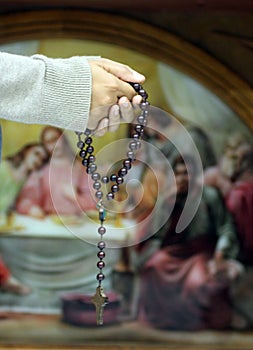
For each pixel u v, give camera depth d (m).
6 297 6.86
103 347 6.80
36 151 6.89
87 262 6.87
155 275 6.85
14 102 1.50
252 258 6.89
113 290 6.84
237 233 6.90
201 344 6.82
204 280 6.86
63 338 6.82
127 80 1.62
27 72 1.49
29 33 6.68
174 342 6.82
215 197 6.92
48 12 6.64
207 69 6.79
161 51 6.75
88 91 1.54
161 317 6.84
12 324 6.84
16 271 6.88
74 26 6.67
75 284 6.86
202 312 6.84
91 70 1.57
